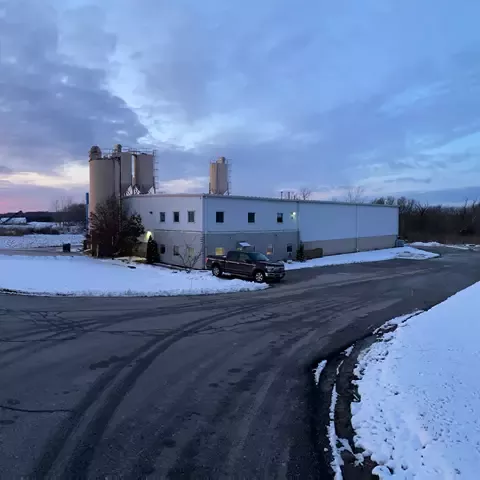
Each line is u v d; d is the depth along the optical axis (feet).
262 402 22.71
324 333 38.68
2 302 51.31
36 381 24.86
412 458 16.55
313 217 123.13
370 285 71.77
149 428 19.24
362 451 17.65
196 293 61.98
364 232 146.30
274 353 32.14
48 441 17.74
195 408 21.65
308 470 16.20
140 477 15.34
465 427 18.39
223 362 29.55
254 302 54.65
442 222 254.27
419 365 27.02
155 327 39.70
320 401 23.02
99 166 125.70
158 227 106.11
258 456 17.10
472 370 25.27
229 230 98.73
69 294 58.03
